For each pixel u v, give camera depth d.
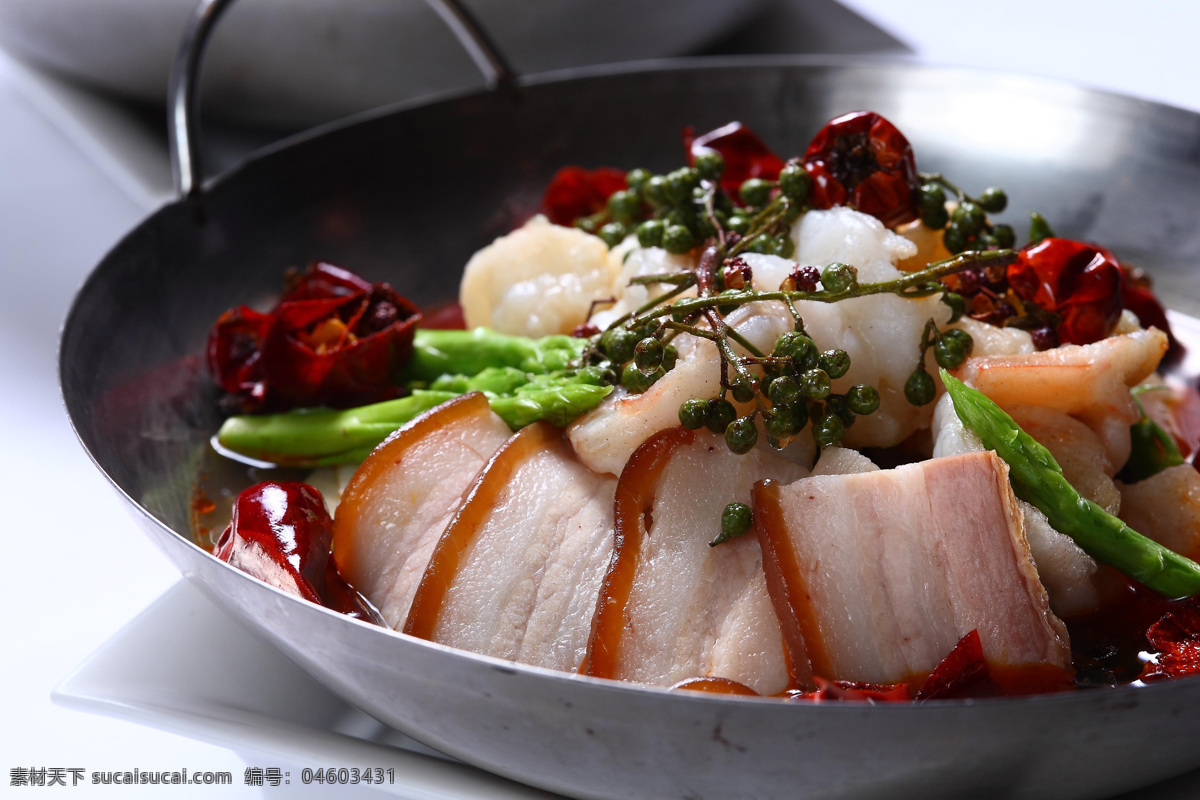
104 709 0.48
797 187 0.51
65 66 0.72
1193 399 0.55
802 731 0.42
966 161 0.61
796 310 0.49
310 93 0.69
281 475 0.53
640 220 0.57
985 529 0.46
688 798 0.44
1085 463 0.49
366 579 0.49
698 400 0.48
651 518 0.48
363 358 0.54
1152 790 0.46
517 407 0.50
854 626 0.46
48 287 0.65
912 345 0.49
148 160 0.69
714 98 0.63
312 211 0.59
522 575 0.48
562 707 0.43
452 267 0.61
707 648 0.47
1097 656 0.47
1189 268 0.57
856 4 0.90
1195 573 0.47
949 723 0.42
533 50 0.68
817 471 0.48
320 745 0.47
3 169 0.74
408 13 0.66
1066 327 0.51
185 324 0.56
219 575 0.46
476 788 0.46
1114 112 0.59
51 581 0.55
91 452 0.49
